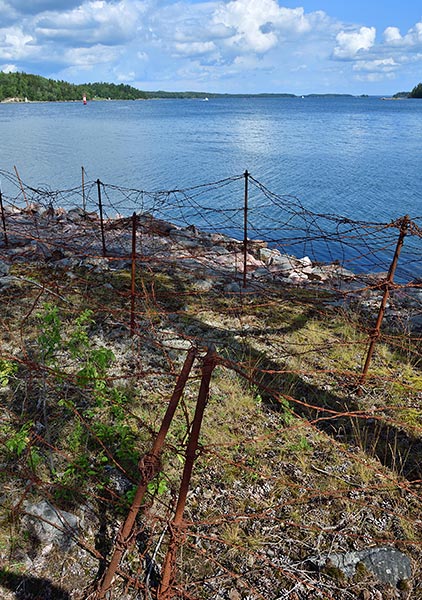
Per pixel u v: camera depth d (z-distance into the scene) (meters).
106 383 4.64
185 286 7.52
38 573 3.07
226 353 5.57
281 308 6.89
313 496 3.67
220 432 4.39
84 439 4.12
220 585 3.10
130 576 3.10
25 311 6.29
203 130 60.22
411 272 11.93
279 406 4.84
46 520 3.29
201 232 11.24
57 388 4.72
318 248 13.91
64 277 7.56
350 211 18.97
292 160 32.84
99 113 106.19
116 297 6.89
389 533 3.53
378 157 34.91
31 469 3.71
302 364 5.57
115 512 3.54
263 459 4.14
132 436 4.12
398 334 6.30
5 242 9.09
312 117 99.38
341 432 4.55
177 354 5.59
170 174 26.36
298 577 3.19
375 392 5.14
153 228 10.70
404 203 20.27
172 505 3.51
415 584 3.19
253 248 10.12
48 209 12.01
